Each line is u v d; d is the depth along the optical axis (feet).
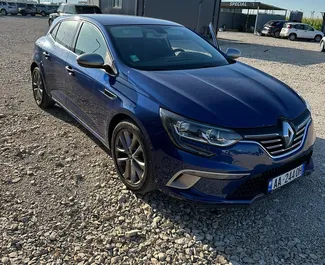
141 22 13.74
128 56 11.44
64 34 15.34
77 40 13.97
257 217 9.94
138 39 12.42
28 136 14.51
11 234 8.71
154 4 51.60
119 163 10.94
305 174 10.57
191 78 10.48
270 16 112.06
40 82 17.48
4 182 10.90
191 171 8.69
